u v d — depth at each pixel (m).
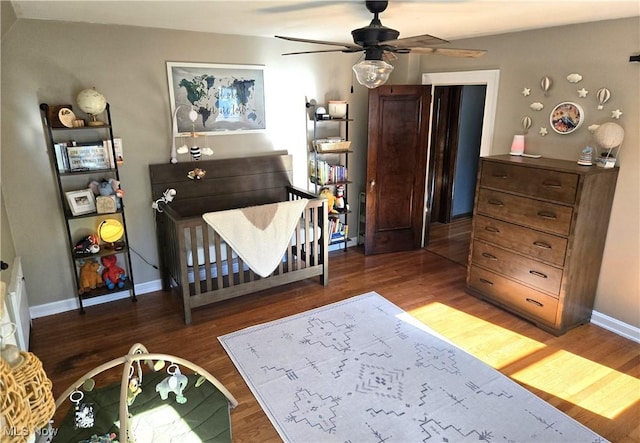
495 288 3.78
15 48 3.18
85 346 3.24
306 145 4.78
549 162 3.40
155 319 3.63
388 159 4.89
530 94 3.79
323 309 3.78
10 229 3.39
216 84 4.06
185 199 4.11
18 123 3.30
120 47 3.56
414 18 3.12
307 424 2.46
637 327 3.29
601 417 2.50
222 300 3.75
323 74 4.68
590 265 3.33
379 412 2.54
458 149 6.29
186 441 2.30
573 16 3.04
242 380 2.84
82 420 2.26
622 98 3.15
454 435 2.37
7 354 1.39
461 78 4.44
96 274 3.80
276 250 3.80
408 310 3.76
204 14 3.01
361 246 5.44
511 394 2.69
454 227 6.23
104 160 3.58
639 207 3.15
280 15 3.02
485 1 2.54
